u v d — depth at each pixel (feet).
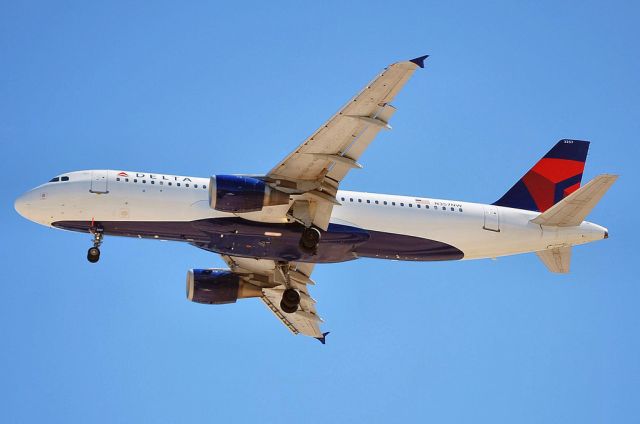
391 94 363.76
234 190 398.21
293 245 427.74
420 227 443.32
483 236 453.99
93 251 419.13
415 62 349.00
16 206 413.80
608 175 438.40
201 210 415.03
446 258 459.32
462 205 456.04
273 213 415.23
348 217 433.89
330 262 446.19
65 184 411.95
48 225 419.95
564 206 452.35
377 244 439.22
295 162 397.19
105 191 411.13
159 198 413.39
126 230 419.54
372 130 380.58
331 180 407.03
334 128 379.14
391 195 448.24
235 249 429.79
